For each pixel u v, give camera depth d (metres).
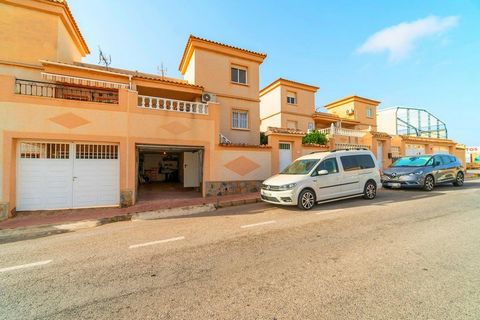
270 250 4.25
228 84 15.12
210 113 10.73
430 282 3.01
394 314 2.40
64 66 10.72
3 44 10.61
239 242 4.75
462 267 3.40
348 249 4.16
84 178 8.65
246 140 15.55
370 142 17.41
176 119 10.00
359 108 27.20
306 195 7.57
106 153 8.98
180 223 6.58
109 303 2.78
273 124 22.25
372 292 2.81
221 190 10.83
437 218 6.09
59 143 8.41
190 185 13.98
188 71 15.84
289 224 5.95
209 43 14.37
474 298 2.64
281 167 12.73
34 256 4.39
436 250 4.03
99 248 4.71
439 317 2.34
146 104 12.23
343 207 7.72
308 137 15.61
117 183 9.04
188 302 2.74
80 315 2.56
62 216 7.51
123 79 12.05
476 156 33.12
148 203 9.31
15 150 7.79
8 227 6.43
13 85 7.66
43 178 8.18
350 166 8.71
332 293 2.81
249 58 15.74
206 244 4.71
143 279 3.34
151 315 2.52
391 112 29.94
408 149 20.38
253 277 3.28
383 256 3.83
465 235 4.76
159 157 19.19
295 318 2.38
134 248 4.64
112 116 8.84
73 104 8.29
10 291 3.12
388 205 7.82
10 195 7.47
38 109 7.86
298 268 3.50
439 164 11.41
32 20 11.12
